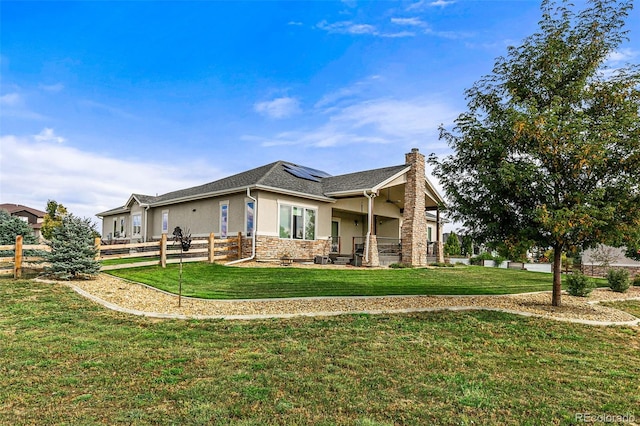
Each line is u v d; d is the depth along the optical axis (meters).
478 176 9.44
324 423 3.87
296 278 13.38
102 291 10.56
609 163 8.59
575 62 9.36
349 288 11.78
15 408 4.17
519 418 4.08
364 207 22.25
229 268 15.06
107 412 4.07
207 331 7.11
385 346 6.35
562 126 8.34
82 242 12.38
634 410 4.31
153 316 8.18
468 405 4.34
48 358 5.69
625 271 15.37
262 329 7.24
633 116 8.27
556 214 8.07
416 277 15.35
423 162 20.64
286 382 4.86
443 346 6.46
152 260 17.11
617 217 8.35
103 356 5.78
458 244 31.62
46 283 11.29
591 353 6.46
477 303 10.23
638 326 8.61
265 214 17.50
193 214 21.48
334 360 5.66
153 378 4.97
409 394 4.59
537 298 11.90
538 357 6.14
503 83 10.22
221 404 4.24
